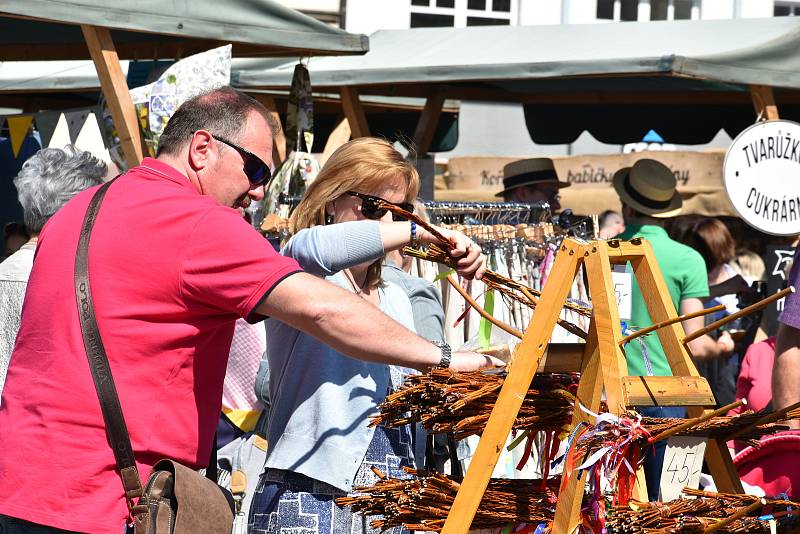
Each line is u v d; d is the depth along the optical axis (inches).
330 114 630.5
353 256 183.2
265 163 181.2
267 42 312.8
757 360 366.0
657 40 433.4
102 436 160.1
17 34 431.2
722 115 577.0
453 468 236.7
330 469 195.3
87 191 175.0
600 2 745.0
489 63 423.8
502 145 866.8
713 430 162.2
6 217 511.5
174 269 160.9
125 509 160.2
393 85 548.7
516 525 168.2
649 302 171.8
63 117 410.0
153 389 162.2
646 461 211.5
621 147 856.9
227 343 174.1
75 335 161.9
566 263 163.9
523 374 159.6
